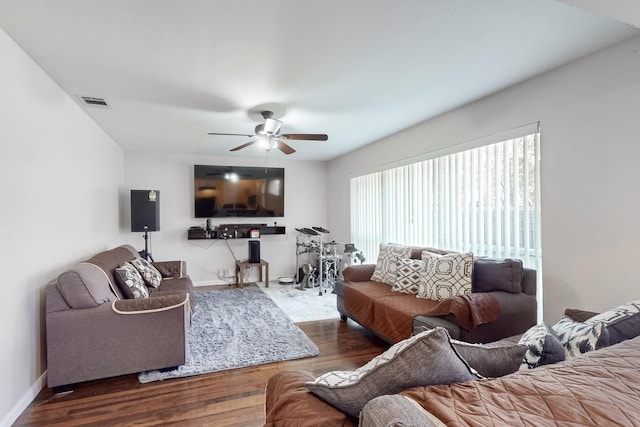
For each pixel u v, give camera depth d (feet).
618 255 6.89
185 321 8.39
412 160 12.90
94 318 7.61
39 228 7.52
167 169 17.74
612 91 6.93
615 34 6.43
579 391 2.83
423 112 11.08
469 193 10.60
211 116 11.21
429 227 12.33
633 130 6.63
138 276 10.30
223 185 18.49
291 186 20.40
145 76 8.06
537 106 8.36
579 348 4.84
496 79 8.51
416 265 10.85
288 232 20.31
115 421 6.37
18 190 6.67
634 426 2.43
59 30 6.09
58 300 7.39
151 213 15.21
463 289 9.00
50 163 8.09
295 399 3.46
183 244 18.11
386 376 2.95
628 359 3.54
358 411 3.07
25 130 6.93
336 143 15.88
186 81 8.38
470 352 3.58
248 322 12.00
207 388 7.59
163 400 7.10
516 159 9.09
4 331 6.15
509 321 7.97
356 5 5.42
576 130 7.56
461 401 2.68
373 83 8.64
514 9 5.58
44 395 7.29
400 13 5.66
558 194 7.97
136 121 11.69
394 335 8.93
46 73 7.83
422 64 7.62
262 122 11.89
